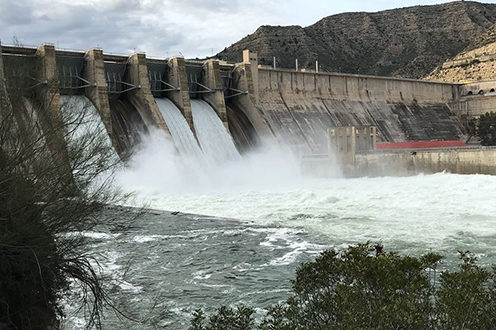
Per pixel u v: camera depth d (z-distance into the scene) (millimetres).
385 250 32812
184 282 27734
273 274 28828
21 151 18281
